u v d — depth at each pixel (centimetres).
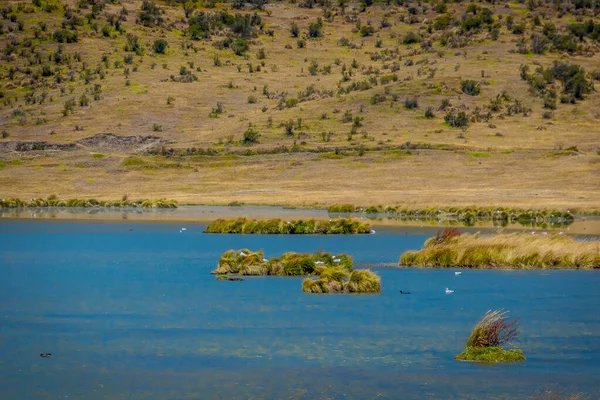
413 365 3634
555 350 3862
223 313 4712
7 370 3609
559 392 3238
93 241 8831
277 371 3562
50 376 3522
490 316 4119
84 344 4044
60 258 7356
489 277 5900
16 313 4784
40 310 4872
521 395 3209
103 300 5162
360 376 3481
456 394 3228
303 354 3822
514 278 5841
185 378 3478
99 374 3541
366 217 12338
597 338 4078
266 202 15100
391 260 6912
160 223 11244
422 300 5028
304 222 9738
